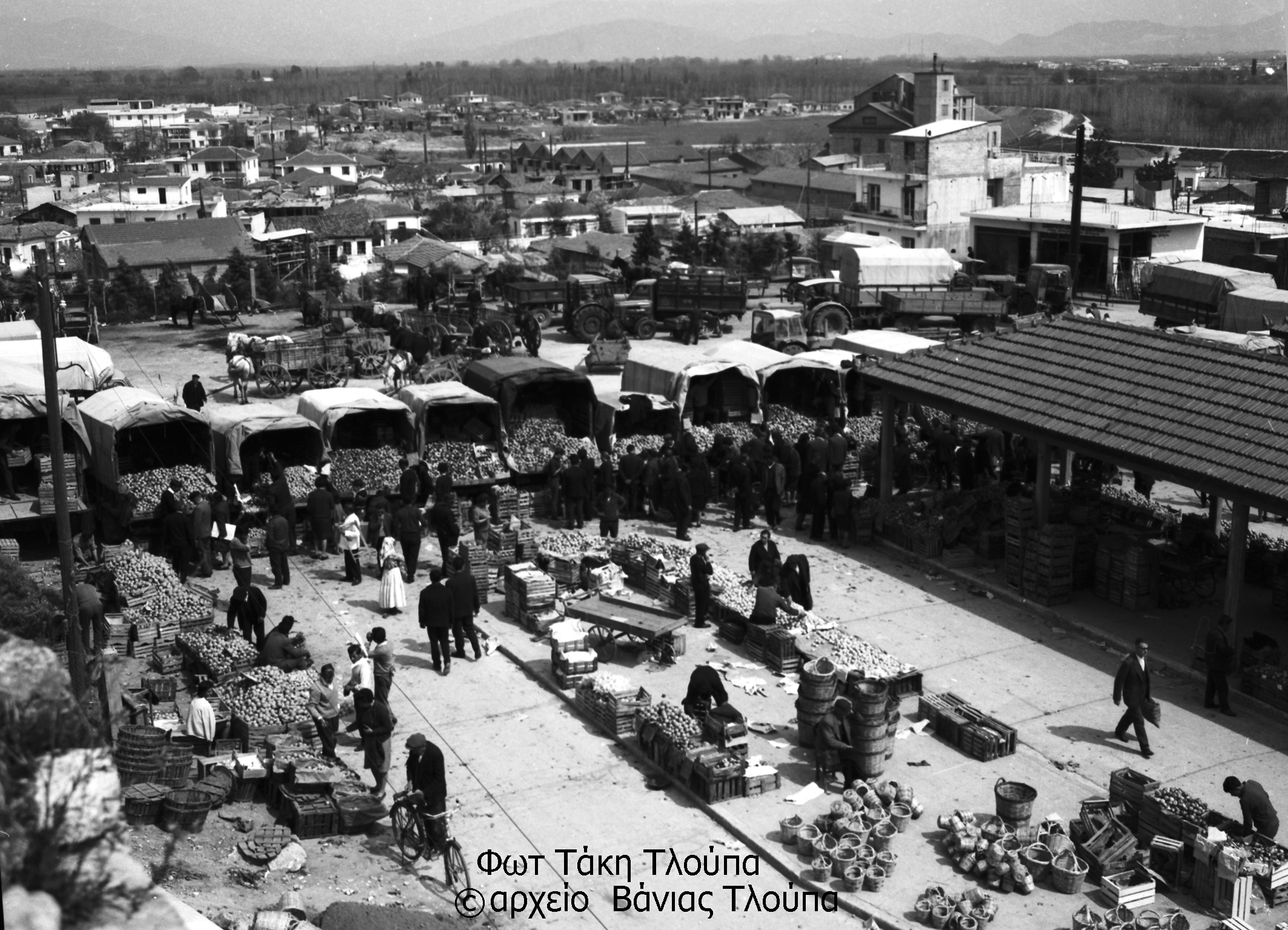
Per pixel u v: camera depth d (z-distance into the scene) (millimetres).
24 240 97062
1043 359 25953
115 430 26234
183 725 17922
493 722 19328
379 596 24266
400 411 29297
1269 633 22344
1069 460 30656
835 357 34344
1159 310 51312
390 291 61562
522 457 30047
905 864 15242
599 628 21969
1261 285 48969
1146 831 15516
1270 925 14094
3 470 26766
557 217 118188
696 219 98625
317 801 16000
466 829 16203
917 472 31516
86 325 47281
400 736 18781
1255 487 19438
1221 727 19062
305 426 27891
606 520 26922
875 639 22469
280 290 59312
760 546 23047
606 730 18906
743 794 16859
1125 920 13719
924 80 113812
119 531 26875
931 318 48531
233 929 12391
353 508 25719
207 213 117250
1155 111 170500
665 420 32656
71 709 4383
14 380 26656
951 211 77125
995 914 14203
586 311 48375
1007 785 16109
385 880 14781
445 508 24203
